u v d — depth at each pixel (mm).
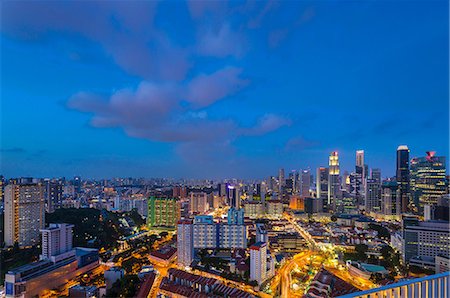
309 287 168625
